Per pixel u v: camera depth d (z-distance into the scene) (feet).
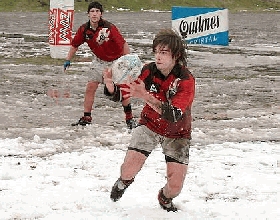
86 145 61.26
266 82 111.04
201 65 135.54
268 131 70.69
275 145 63.16
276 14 561.84
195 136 66.80
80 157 55.26
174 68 33.73
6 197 41.57
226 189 45.80
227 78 115.96
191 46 179.63
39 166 51.62
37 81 104.06
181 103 32.30
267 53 166.40
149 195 42.75
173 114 31.96
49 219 37.06
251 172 51.21
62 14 134.41
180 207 40.27
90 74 69.56
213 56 154.92
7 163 52.26
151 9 623.77
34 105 82.84
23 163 52.54
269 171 51.75
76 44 70.08
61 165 52.31
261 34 252.83
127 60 34.35
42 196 42.09
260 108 85.30
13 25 293.64
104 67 68.59
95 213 38.24
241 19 434.30
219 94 96.58
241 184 47.29
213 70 127.34
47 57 140.26
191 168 52.21
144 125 36.47
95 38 67.46
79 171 50.08
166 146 36.32
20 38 204.03
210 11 186.19
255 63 142.10
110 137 64.80
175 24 185.47
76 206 39.83
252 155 58.03
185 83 33.12
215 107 85.51
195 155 57.62
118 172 49.98
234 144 63.05
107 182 46.44
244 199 43.34
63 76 110.73
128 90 31.45
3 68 119.96
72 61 134.00
